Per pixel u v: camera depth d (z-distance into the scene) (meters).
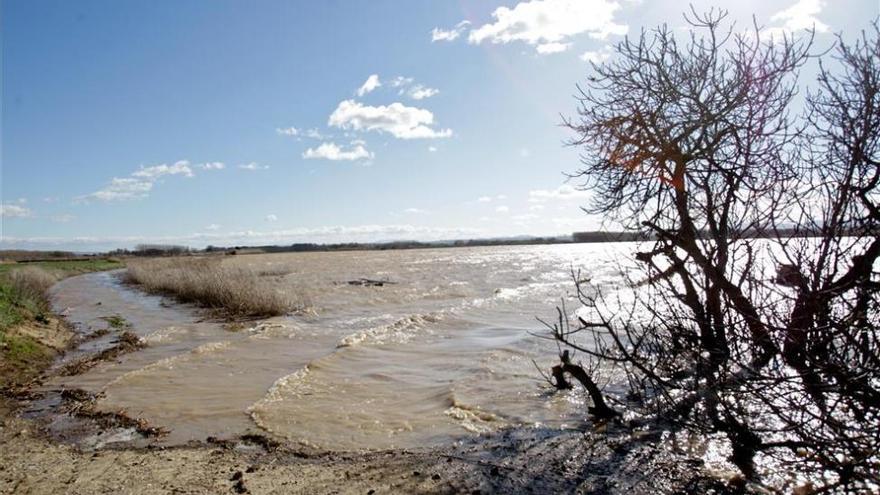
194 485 5.35
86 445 6.65
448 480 5.29
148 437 6.89
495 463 5.68
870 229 4.97
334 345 13.18
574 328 13.96
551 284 29.47
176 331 15.73
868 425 4.54
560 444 6.14
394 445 6.43
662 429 6.34
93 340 14.83
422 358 11.51
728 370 5.31
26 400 8.70
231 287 21.69
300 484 5.32
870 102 4.84
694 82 6.72
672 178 6.68
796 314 4.97
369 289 28.39
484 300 21.95
